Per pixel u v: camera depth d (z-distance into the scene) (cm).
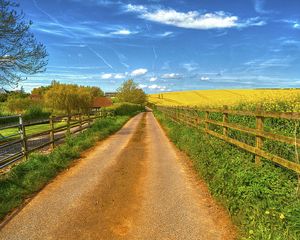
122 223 496
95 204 585
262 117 617
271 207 432
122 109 4734
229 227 472
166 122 2633
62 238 446
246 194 501
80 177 793
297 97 1000
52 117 1195
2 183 671
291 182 492
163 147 1317
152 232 462
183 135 1355
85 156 1104
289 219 397
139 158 1053
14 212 553
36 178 732
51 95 4025
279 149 628
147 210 550
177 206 568
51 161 900
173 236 447
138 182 736
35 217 526
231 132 931
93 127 1844
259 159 625
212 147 887
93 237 448
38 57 1625
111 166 923
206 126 1152
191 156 992
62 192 664
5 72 1577
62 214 537
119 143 1466
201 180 743
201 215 522
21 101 4162
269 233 388
